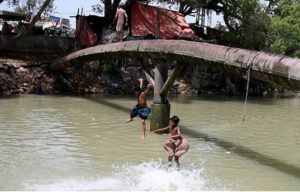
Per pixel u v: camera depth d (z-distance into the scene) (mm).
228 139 11539
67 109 16797
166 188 6684
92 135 11359
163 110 12008
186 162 8586
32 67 24484
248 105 22578
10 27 29844
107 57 16406
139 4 28312
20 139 10422
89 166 7980
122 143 10367
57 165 7988
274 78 7191
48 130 11844
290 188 6938
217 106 20953
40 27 28766
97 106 18328
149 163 8352
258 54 7609
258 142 11273
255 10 30188
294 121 16109
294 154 9812
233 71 8461
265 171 8094
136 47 12641
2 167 7734
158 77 12094
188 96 26812
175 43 10602
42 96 21781
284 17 31344
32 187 6551
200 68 30578
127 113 16375
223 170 8039
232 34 29609
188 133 12328
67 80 24578
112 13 28656
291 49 33000
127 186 6727
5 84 22375
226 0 29656
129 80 27094
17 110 15844
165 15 29094
